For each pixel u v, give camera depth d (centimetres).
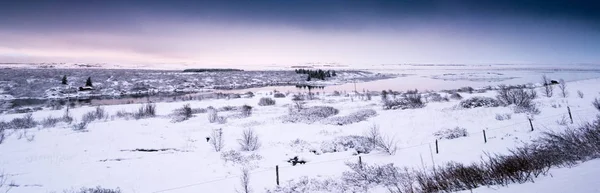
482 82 8050
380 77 12506
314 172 1240
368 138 1667
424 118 2406
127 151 1675
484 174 596
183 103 4156
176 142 1862
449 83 8156
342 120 2444
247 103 4109
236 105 3897
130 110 3488
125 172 1321
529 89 4106
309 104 3803
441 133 1770
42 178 1230
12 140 1931
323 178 1145
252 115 2959
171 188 1130
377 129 1964
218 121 2581
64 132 2195
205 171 1323
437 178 675
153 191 1103
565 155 656
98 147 1756
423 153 1399
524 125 1819
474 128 1903
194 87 8162
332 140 1692
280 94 5091
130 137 2009
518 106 2498
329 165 1326
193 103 4169
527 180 483
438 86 7156
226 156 1527
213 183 1173
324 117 2705
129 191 1101
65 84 7119
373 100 4153
